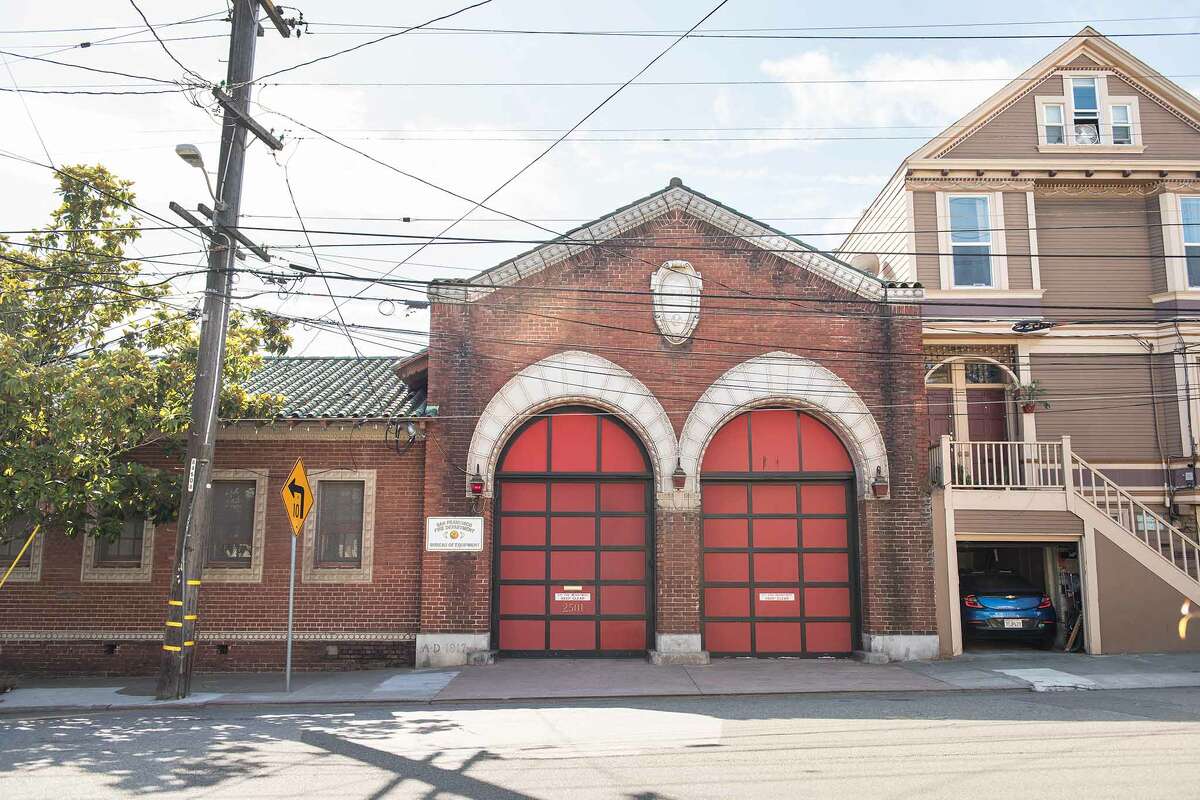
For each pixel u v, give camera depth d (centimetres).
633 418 1596
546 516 1619
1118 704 1158
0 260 1423
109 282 1450
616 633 1590
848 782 763
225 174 1337
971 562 1966
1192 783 745
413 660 1557
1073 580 1780
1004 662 1516
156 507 1484
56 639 1583
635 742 955
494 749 926
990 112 2009
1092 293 1950
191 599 1304
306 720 1117
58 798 741
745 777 788
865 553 1572
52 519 1433
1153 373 1919
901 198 2011
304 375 1962
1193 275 1941
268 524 1606
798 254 1639
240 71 1352
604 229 1639
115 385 1321
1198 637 1593
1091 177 1977
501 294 1622
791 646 1591
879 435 1593
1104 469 1883
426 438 1597
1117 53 2022
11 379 1206
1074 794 715
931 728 1006
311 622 1572
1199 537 1850
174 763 868
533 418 1633
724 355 1616
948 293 1941
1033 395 1870
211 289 1330
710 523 1620
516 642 1588
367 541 1589
